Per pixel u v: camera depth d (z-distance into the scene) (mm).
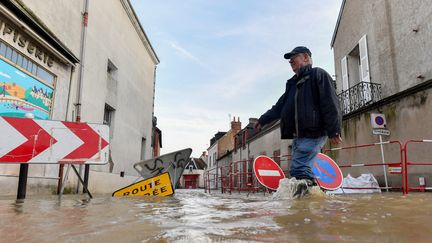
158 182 6031
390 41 10102
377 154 9180
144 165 8086
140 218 2031
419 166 7742
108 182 9992
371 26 11164
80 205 3180
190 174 58844
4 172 5488
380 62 10555
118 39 11664
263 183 6305
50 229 1611
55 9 7324
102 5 10070
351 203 2848
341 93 12273
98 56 9758
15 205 3125
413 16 9141
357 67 12820
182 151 8164
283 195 3961
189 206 3010
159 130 28766
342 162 10820
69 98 7949
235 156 29422
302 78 4211
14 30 5840
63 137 4512
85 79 8812
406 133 8164
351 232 1455
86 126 4664
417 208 2355
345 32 13141
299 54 4285
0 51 5570
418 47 8938
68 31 7957
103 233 1488
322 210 2303
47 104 7098
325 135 4145
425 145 7555
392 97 8531
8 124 4203
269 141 19172
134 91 13828
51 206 3035
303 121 4090
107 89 10797
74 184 7711
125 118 12484
